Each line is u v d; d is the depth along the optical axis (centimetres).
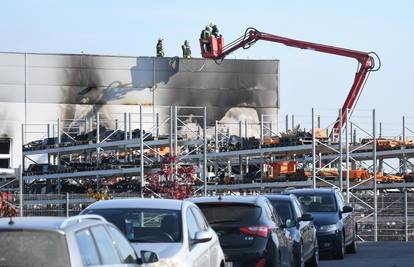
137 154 11400
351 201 9962
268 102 18250
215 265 2977
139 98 17762
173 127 10812
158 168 10262
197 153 11144
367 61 14762
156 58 17850
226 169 12012
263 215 3422
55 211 7531
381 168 11506
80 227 1845
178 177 9150
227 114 18088
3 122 17175
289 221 3809
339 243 5453
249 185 10406
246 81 18175
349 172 10262
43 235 1739
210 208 3419
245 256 3334
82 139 11812
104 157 11662
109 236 2027
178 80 17912
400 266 4922
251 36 16375
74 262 1727
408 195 9512
